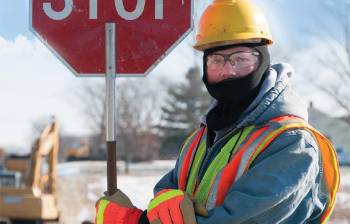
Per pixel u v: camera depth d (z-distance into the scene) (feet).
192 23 10.69
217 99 8.65
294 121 8.07
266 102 8.23
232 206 7.64
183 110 147.02
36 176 53.31
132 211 8.64
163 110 167.73
